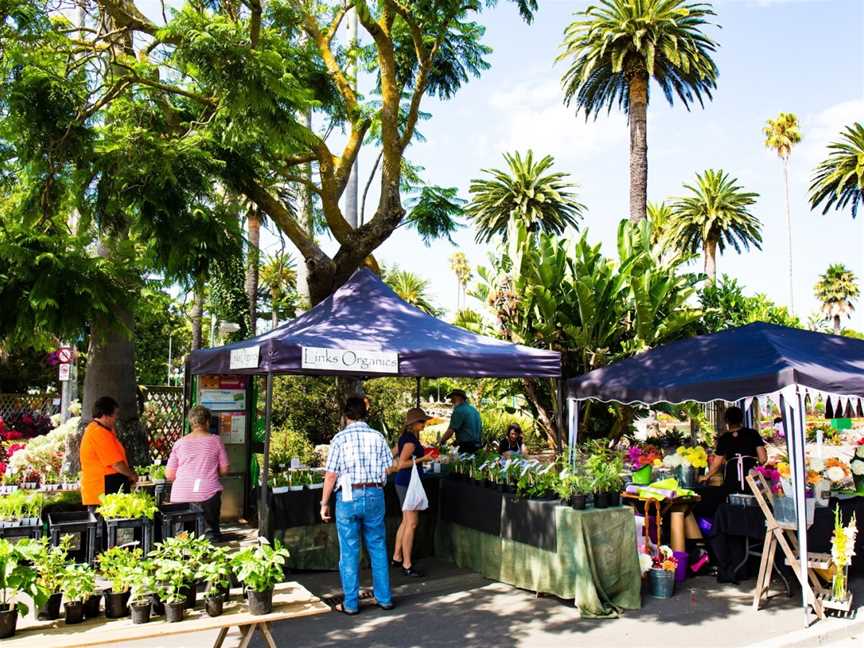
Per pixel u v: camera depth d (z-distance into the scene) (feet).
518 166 111.65
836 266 212.02
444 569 24.04
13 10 21.44
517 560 21.59
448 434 30.96
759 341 24.49
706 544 24.32
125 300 21.43
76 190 23.27
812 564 19.48
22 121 21.72
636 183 75.87
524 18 37.45
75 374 47.73
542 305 47.98
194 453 23.63
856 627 18.48
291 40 34.30
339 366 21.04
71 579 12.19
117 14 29.50
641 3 74.13
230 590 13.73
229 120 27.43
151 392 43.39
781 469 20.72
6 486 28.43
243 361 21.98
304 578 22.85
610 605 19.30
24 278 19.39
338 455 19.67
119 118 27.17
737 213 135.33
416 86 37.40
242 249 27.12
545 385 51.65
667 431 61.77
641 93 76.64
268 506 22.09
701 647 16.83
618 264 51.49
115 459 21.40
